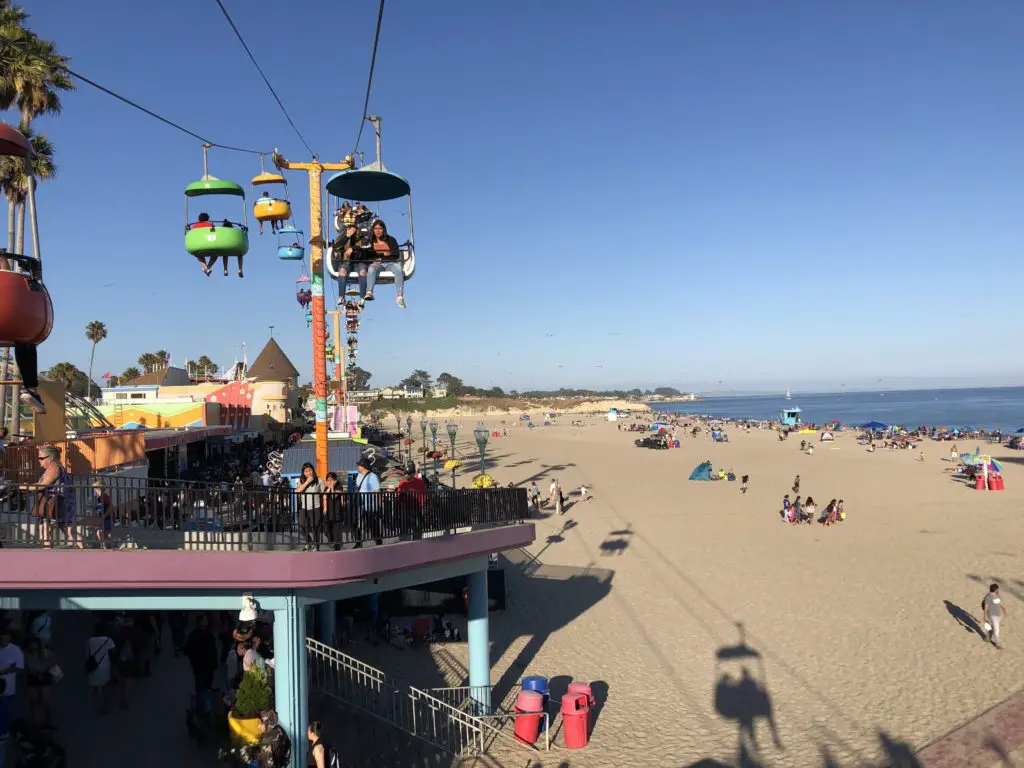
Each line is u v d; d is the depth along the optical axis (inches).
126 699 431.8
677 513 1279.5
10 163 985.5
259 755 320.2
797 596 741.9
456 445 3058.6
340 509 352.5
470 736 443.8
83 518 334.6
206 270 391.9
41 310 283.3
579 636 643.5
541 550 1001.5
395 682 525.7
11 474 411.5
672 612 704.4
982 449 2466.8
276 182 448.5
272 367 2294.5
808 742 436.8
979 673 529.3
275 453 927.0
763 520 1186.6
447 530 426.6
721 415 7234.3
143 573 313.7
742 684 530.3
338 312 1230.3
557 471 2041.1
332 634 563.2
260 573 326.6
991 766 391.9
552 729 464.8
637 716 482.3
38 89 960.9
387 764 408.5
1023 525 1084.5
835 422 4146.2
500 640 635.5
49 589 309.4
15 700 377.7
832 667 554.9
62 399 531.2
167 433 713.6
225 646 511.8
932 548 941.8
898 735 439.5
